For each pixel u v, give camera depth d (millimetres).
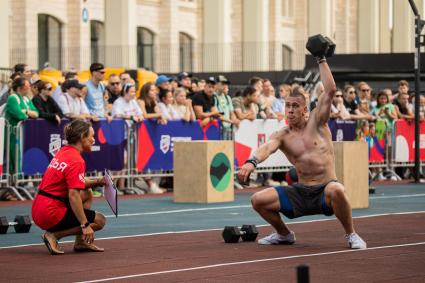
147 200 21766
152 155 23938
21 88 21312
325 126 13375
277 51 53438
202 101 24766
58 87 22344
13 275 10898
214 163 21141
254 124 25641
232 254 12508
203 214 18391
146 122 23734
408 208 19828
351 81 40625
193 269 11203
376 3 66188
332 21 62250
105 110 23891
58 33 49750
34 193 21922
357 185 19828
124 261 11914
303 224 16219
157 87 25469
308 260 11883
